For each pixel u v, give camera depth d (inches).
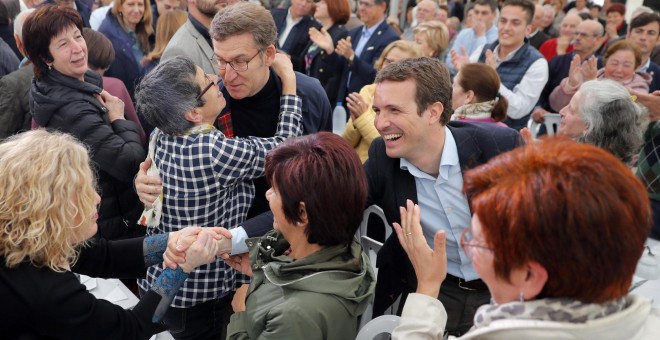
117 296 66.3
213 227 58.7
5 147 44.4
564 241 25.0
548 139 29.2
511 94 129.6
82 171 45.3
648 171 76.0
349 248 45.4
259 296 45.6
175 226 62.6
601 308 26.5
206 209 61.7
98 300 47.4
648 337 28.4
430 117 56.0
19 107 93.4
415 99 54.6
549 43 190.1
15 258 42.1
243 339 46.2
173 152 59.9
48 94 78.4
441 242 43.5
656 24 139.1
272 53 66.9
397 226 46.6
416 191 61.4
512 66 135.6
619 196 25.5
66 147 44.8
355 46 173.2
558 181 25.6
